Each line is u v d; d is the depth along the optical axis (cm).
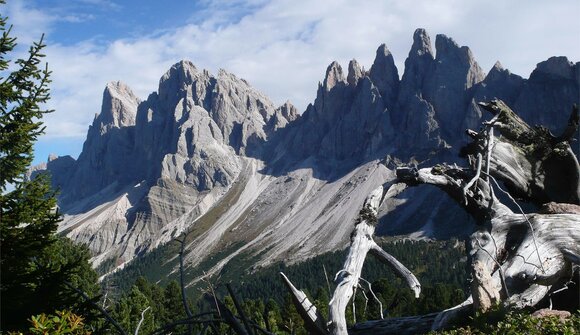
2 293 1130
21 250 1194
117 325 540
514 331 783
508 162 1559
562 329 740
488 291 1056
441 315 1154
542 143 1545
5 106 1331
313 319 1009
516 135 1550
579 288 1241
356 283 1089
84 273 4441
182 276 492
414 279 1097
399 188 1412
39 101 1359
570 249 1227
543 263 1203
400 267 1123
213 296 470
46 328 482
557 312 923
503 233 1313
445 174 1476
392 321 1225
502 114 1505
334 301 1022
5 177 1280
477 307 1052
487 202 1452
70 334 508
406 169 1391
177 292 6384
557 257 1224
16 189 1265
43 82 1373
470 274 1178
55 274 1193
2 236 1180
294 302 1005
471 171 1496
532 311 1156
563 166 1573
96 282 4684
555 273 1198
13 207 1235
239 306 469
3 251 1176
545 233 1254
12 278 1154
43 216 1289
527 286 1175
